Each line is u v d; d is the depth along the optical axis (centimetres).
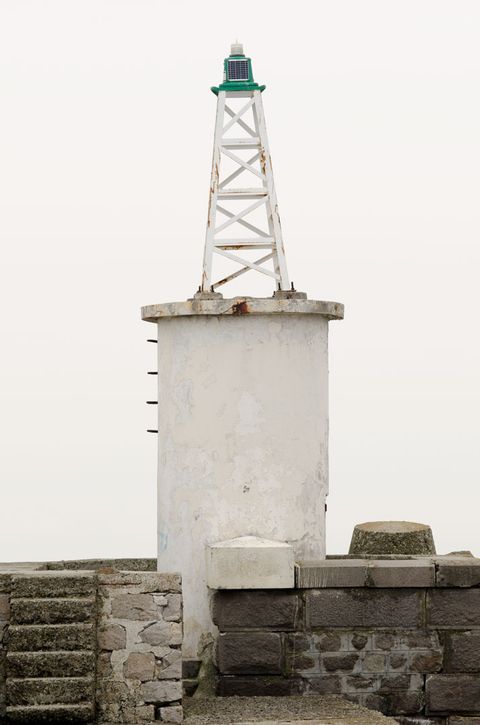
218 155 1633
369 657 1515
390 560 1535
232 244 1617
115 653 1380
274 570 1500
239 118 1644
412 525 1794
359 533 1797
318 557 1595
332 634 1512
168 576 1388
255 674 1511
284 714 1416
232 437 1572
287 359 1580
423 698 1516
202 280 1606
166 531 1603
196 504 1576
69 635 1364
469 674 1520
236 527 1570
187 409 1585
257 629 1510
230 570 1498
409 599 1517
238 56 1652
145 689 1380
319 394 1608
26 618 1366
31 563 1538
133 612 1383
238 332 1576
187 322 1587
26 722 1353
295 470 1578
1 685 1370
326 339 1628
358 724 1369
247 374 1573
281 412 1577
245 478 1570
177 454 1591
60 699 1356
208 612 1566
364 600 1514
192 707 1448
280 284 1609
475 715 1518
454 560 1530
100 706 1376
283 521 1572
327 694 1510
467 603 1520
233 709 1438
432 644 1517
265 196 1628
